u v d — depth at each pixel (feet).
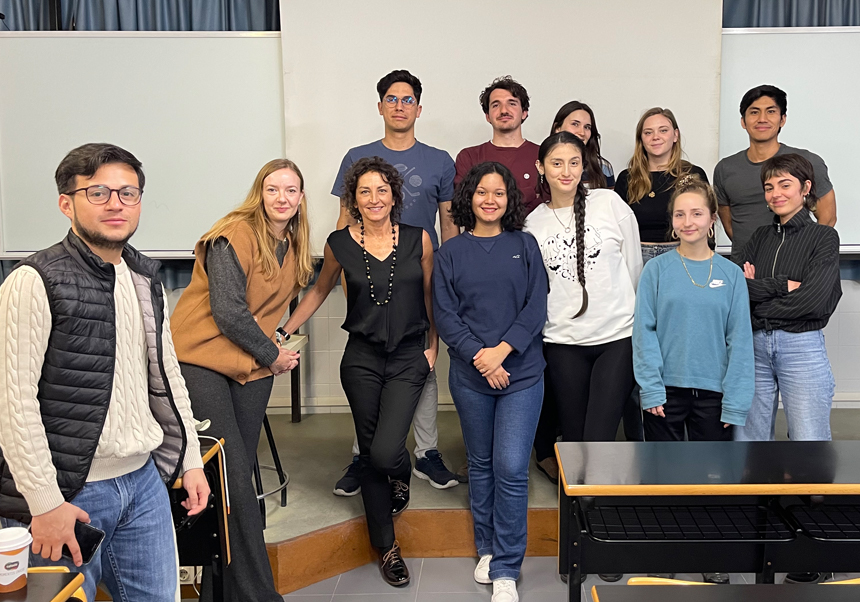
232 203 12.01
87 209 4.24
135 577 4.85
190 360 6.54
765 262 7.87
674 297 7.45
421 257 7.72
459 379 7.40
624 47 11.38
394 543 7.88
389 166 7.49
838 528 5.44
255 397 6.91
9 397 3.98
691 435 7.72
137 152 11.86
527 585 7.61
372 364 7.66
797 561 5.56
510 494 7.09
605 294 7.55
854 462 5.61
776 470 5.43
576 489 5.10
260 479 8.63
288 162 6.82
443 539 8.29
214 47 11.68
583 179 8.98
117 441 4.49
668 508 5.88
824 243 7.50
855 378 12.91
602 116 11.55
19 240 11.93
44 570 3.90
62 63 11.61
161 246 12.09
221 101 11.79
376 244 7.66
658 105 11.50
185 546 6.09
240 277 6.50
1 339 3.98
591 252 7.53
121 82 11.68
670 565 5.58
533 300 7.26
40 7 11.81
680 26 11.30
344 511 8.33
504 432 7.14
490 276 7.20
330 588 7.68
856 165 11.78
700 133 11.53
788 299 7.47
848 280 12.69
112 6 11.69
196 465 5.28
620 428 11.33
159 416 5.13
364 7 11.40
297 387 12.31
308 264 7.18
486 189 7.21
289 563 7.60
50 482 4.10
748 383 7.31
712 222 7.60
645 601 3.85
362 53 11.50
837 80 11.62
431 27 11.43
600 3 11.30
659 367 7.47
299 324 7.97
